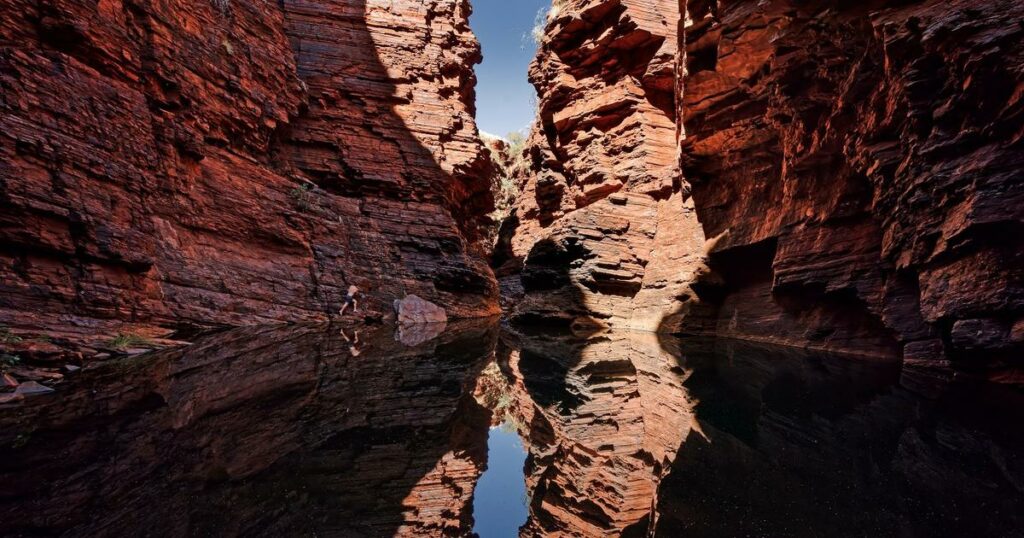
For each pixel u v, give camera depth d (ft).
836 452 10.48
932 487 8.31
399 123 59.41
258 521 6.74
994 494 7.97
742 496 8.27
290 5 57.72
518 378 21.31
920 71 20.49
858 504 7.73
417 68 61.05
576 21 70.74
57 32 25.35
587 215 59.41
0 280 18.81
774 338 35.63
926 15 19.80
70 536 5.81
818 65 29.99
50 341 18.42
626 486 9.62
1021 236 17.17
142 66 31.40
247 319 33.17
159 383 15.28
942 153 19.74
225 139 38.86
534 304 59.11
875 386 18.15
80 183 22.98
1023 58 16.72
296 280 40.42
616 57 70.08
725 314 43.98
